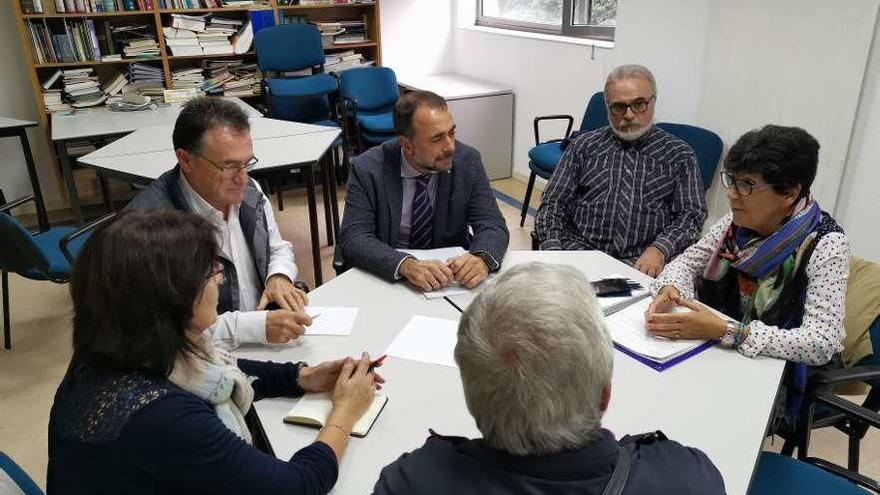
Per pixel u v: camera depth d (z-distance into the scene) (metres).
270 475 0.96
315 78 4.54
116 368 0.91
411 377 1.34
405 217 2.11
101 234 0.90
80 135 3.52
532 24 4.78
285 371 1.31
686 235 2.24
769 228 1.56
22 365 2.73
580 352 0.66
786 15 2.61
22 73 4.29
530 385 0.66
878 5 2.27
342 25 4.95
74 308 0.91
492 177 5.02
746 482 1.04
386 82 4.74
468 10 5.38
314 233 3.10
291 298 1.68
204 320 0.96
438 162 1.95
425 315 1.60
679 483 0.73
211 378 1.02
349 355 1.43
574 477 0.68
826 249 1.46
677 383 1.31
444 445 0.77
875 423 1.32
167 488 0.90
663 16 3.24
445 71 5.55
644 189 2.33
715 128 3.08
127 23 4.41
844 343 1.56
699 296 1.77
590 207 2.40
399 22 5.29
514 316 0.68
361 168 2.04
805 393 1.44
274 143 3.24
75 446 0.88
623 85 2.23
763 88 2.78
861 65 2.37
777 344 1.39
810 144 1.43
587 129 3.58
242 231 1.90
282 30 4.49
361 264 1.86
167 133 3.46
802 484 1.32
